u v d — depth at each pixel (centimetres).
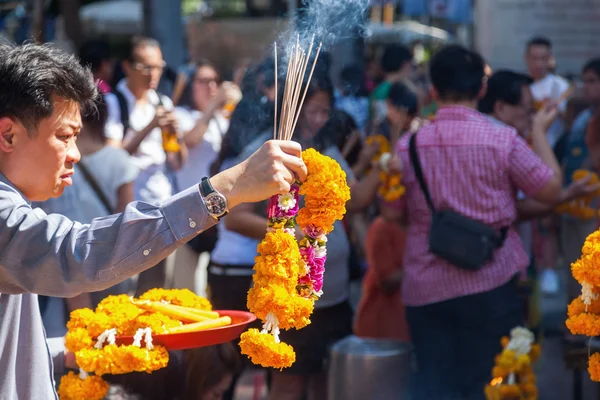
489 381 367
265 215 372
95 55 573
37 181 191
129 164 396
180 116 582
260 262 196
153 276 466
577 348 368
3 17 893
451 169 369
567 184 588
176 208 182
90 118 389
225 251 400
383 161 394
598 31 870
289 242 195
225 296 398
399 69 665
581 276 210
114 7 1433
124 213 182
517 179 367
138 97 544
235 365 290
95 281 181
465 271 363
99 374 234
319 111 381
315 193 196
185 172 531
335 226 391
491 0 872
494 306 363
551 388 504
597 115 543
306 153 199
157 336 236
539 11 872
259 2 1317
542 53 711
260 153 186
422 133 383
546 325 644
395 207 394
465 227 359
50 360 210
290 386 386
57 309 343
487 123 373
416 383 379
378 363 371
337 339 394
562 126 700
